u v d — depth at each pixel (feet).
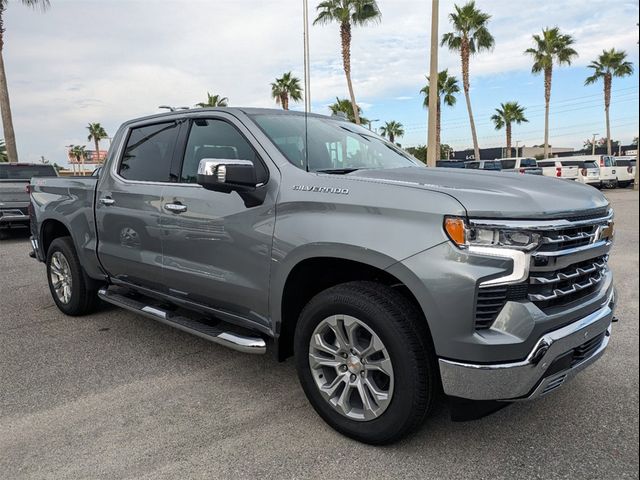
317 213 9.05
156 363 12.67
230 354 13.23
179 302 12.48
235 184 9.67
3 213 33.81
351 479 8.00
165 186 12.09
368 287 8.63
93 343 14.11
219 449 8.86
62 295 16.60
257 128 10.73
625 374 11.28
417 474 8.09
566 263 8.01
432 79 45.27
